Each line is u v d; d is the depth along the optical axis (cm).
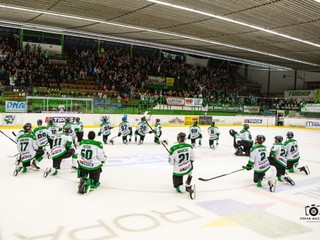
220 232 432
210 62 3544
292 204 563
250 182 712
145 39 2161
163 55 3241
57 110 1775
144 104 2111
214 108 2434
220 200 572
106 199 555
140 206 525
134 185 657
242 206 543
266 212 517
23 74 2145
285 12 1345
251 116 2559
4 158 890
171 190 627
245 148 1077
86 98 1864
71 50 2834
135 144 1287
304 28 1592
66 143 691
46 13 1495
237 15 1420
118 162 906
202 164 925
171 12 1429
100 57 2655
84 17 1565
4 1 1330
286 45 2034
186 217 482
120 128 1262
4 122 1588
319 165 970
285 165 709
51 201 532
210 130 1228
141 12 1448
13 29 2502
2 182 638
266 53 2356
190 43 2189
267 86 3762
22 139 697
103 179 698
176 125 2189
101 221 455
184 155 577
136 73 2756
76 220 455
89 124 1836
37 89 1891
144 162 915
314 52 2220
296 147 822
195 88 2998
